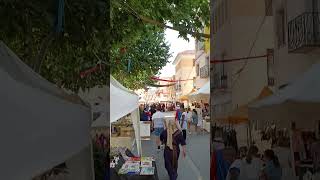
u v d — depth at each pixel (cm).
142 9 931
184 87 6322
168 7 962
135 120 1283
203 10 977
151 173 870
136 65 1884
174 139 1121
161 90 7619
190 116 2909
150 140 2275
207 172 1293
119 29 860
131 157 1085
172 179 1122
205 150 1853
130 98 872
